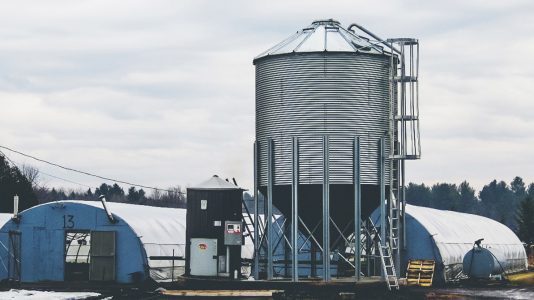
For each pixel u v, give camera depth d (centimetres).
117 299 5159
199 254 5731
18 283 6269
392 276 5512
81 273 6725
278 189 5528
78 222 6488
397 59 5772
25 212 6612
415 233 6512
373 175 5497
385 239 5594
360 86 5484
